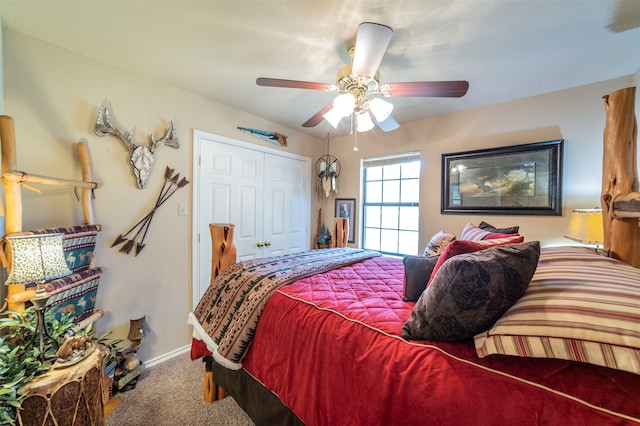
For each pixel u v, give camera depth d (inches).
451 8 50.0
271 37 60.5
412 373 30.4
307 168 137.9
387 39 45.9
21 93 60.1
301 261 72.2
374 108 63.8
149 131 81.4
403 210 121.9
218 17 54.2
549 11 50.6
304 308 45.9
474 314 30.8
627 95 46.9
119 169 75.5
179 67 74.5
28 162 60.9
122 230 76.3
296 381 41.2
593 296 27.6
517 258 31.4
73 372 42.8
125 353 71.7
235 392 55.3
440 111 102.1
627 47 61.5
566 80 77.0
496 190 92.4
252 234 112.3
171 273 87.5
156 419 59.7
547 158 83.3
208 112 96.2
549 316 27.4
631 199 43.7
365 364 34.3
